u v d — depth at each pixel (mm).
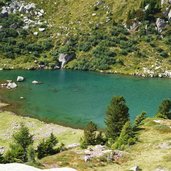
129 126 70562
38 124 112812
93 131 78375
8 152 68250
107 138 80000
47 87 161250
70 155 59781
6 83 165250
